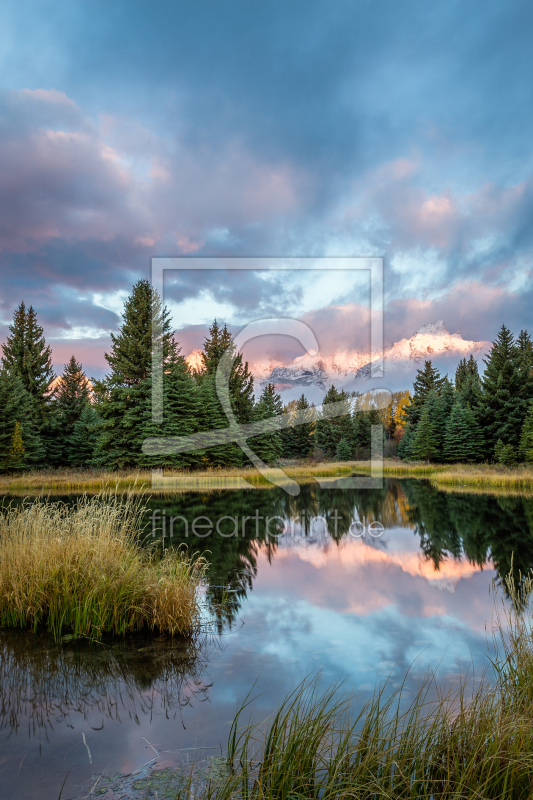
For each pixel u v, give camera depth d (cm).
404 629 523
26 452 3039
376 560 875
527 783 246
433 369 6069
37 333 3897
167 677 412
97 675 415
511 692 330
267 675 412
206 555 909
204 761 294
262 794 241
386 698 364
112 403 2797
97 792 264
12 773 285
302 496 2038
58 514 672
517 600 599
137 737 324
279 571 791
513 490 2134
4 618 539
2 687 396
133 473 2608
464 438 3750
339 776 256
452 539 1074
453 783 249
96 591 526
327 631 520
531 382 3594
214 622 549
